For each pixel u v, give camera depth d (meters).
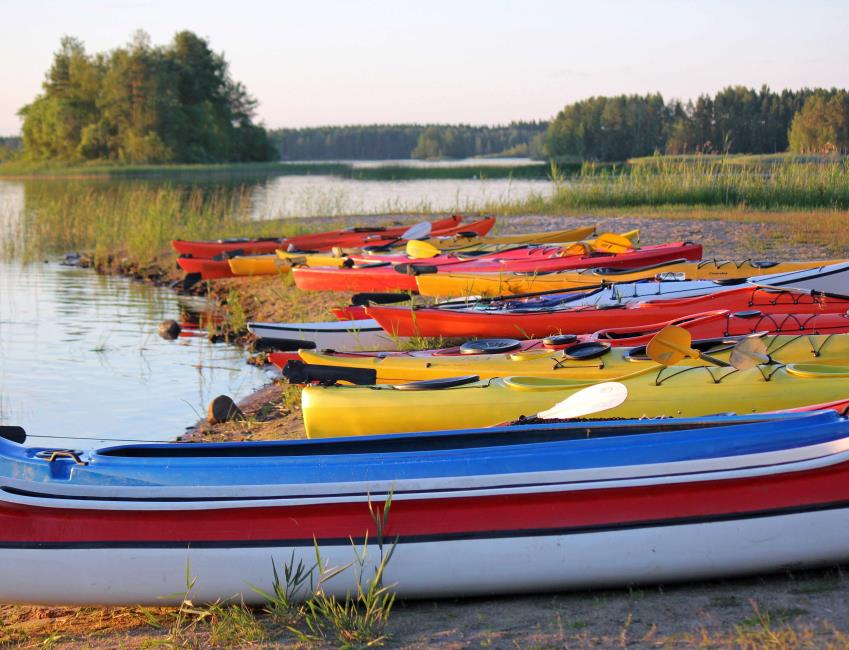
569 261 11.44
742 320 7.29
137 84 85.12
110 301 14.02
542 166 72.00
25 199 34.00
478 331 8.71
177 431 7.57
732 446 4.02
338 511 4.03
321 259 13.57
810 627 3.45
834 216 16.44
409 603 4.14
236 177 59.62
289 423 7.52
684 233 15.34
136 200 26.14
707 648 3.35
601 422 4.52
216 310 13.22
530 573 4.02
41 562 4.11
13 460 4.12
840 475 3.91
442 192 36.16
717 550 3.96
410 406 5.62
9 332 11.61
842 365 5.96
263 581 4.09
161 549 4.07
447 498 3.98
